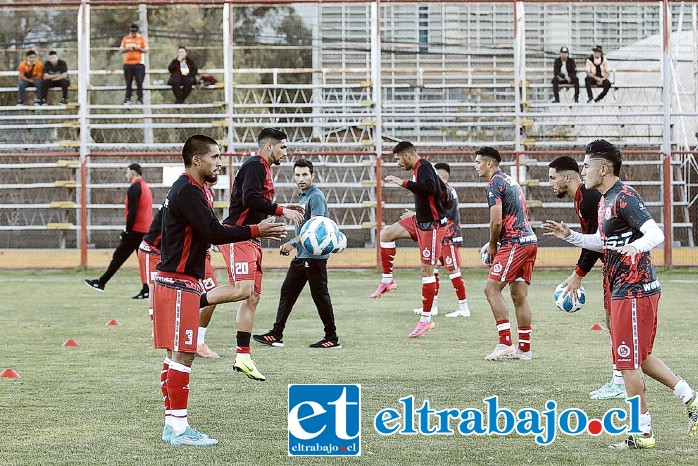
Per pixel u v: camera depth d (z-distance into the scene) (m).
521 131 28.39
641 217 7.11
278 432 7.46
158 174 26.19
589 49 29.41
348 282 21.69
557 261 24.62
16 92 29.58
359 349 11.88
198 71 27.84
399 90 29.31
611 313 7.30
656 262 24.08
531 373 10.06
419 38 29.08
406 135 28.66
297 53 30.33
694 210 25.73
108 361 10.90
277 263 24.23
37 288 20.19
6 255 24.50
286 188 25.50
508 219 10.98
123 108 26.80
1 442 7.14
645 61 29.19
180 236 7.14
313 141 28.14
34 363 10.77
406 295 18.91
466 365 10.62
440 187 13.20
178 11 31.62
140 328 13.91
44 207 24.95
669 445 7.10
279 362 10.83
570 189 9.52
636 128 28.61
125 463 6.56
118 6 25.19
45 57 29.77
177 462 6.58
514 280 11.02
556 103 26.45
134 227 17.98
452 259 15.28
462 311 15.39
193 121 28.88
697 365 10.56
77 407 8.38
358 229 25.42
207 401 8.62
